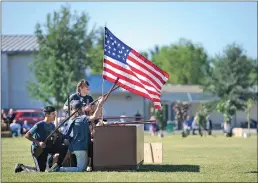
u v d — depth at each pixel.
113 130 23.94
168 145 56.66
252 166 29.61
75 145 24.25
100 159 23.94
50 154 24.77
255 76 123.50
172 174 22.64
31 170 24.53
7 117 77.94
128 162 23.92
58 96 94.62
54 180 20.81
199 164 30.59
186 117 88.88
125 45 26.11
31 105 106.56
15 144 54.59
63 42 96.56
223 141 66.06
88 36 99.56
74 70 96.19
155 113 80.44
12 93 106.12
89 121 24.55
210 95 118.75
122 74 25.91
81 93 26.66
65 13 97.31
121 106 111.62
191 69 185.12
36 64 96.06
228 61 118.19
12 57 106.19
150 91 26.09
